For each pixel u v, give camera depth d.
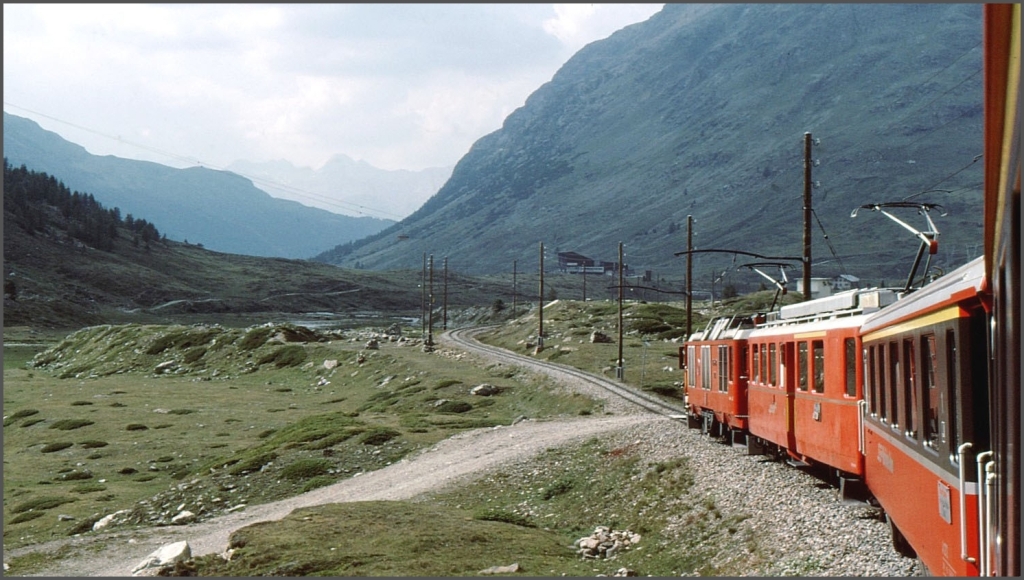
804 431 24.52
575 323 126.69
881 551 17.95
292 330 139.88
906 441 14.15
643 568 24.11
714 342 37.97
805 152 42.94
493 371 94.00
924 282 21.44
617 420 55.28
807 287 42.19
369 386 98.31
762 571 19.62
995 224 8.60
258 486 47.12
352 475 48.00
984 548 9.73
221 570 24.64
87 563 31.81
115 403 92.12
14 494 54.06
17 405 93.56
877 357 17.30
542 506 35.41
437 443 53.62
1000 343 8.80
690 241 70.50
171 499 46.25
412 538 26.88
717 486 29.09
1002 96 6.95
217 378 120.38
